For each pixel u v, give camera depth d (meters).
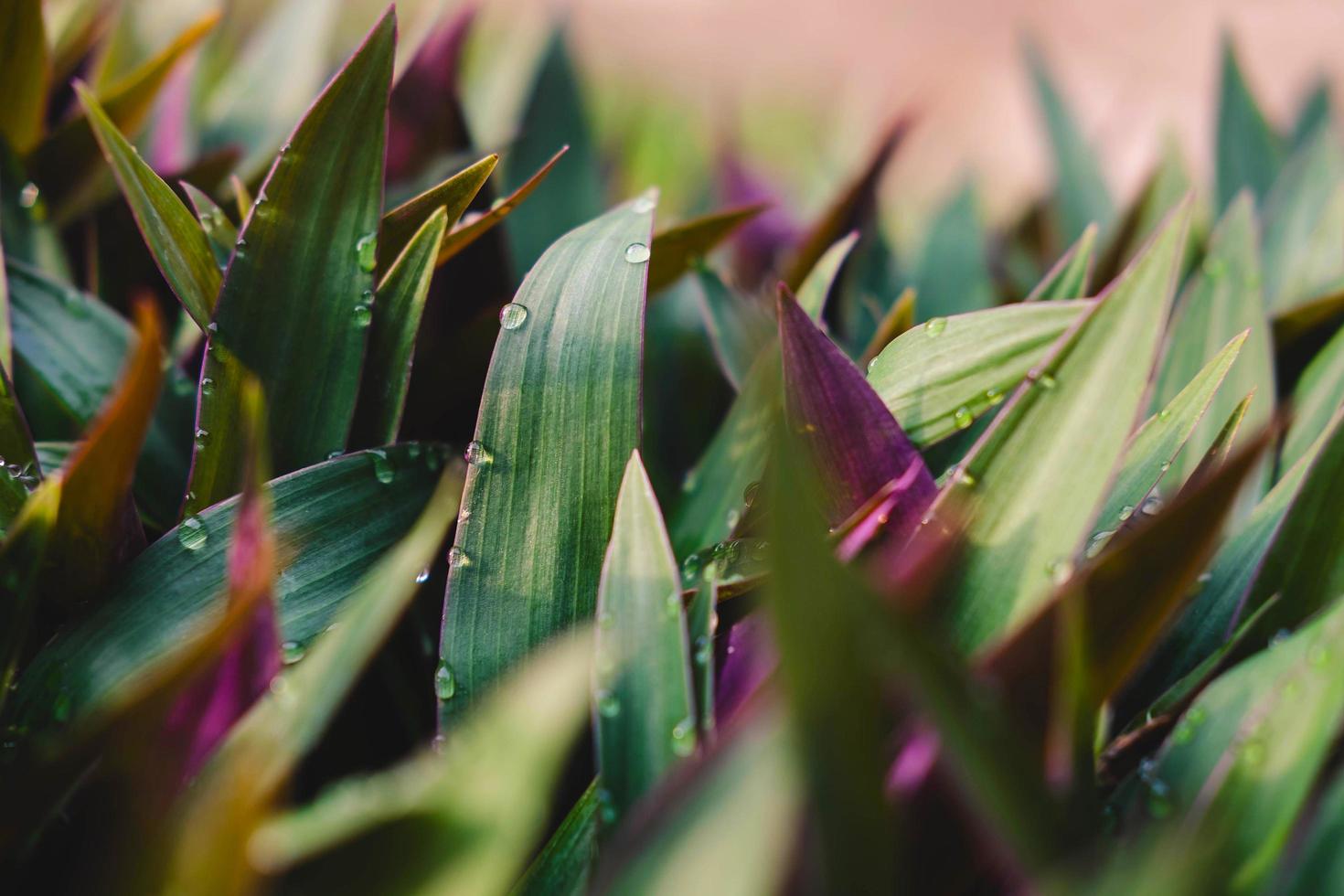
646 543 0.39
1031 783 0.36
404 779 0.37
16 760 0.39
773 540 0.35
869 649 0.35
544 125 0.57
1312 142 0.57
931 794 0.37
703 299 0.49
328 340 0.43
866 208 0.55
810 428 0.42
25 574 0.38
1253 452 0.36
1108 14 2.47
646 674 0.38
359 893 0.35
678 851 0.35
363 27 1.07
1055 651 0.37
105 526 0.40
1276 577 0.42
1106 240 0.64
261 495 0.37
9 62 0.50
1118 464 0.39
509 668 0.40
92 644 0.40
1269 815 0.37
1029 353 0.43
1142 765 0.39
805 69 2.19
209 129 0.56
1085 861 0.36
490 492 0.41
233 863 0.35
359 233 0.43
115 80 0.58
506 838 0.35
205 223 0.46
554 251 0.43
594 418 0.42
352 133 0.43
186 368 0.48
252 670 0.38
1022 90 2.16
